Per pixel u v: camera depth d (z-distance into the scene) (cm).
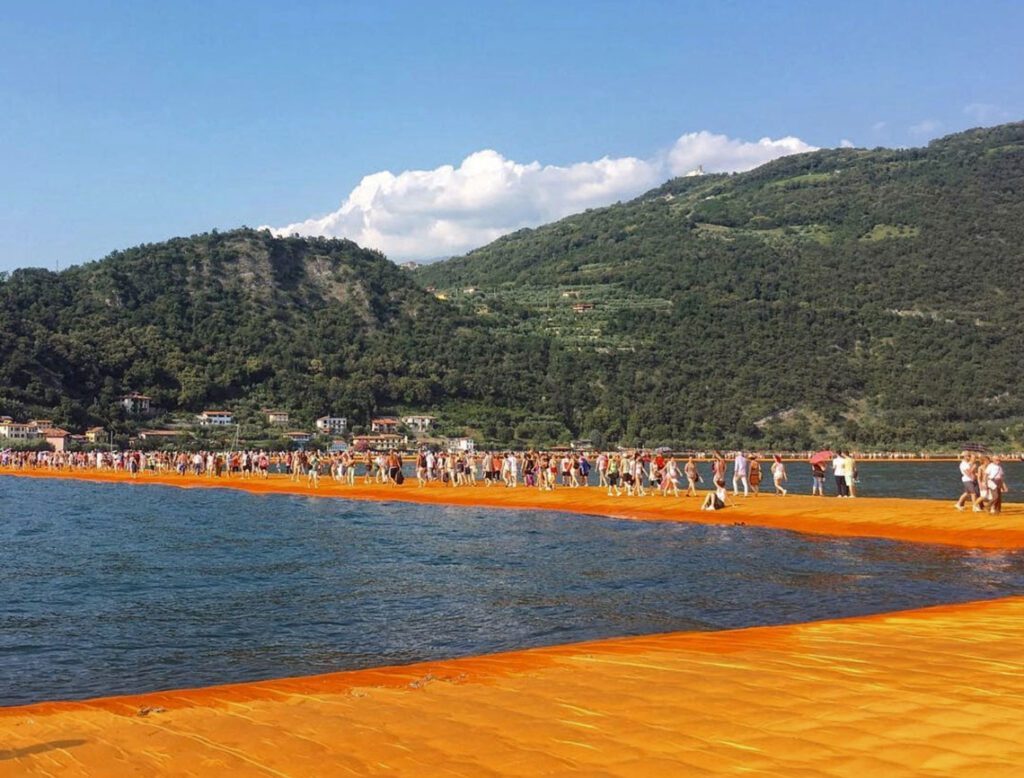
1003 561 2294
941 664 1020
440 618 1684
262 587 2067
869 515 3222
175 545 2908
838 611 1683
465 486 5522
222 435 13788
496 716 848
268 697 1010
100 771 729
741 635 1308
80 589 2064
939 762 652
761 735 741
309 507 4538
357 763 718
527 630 1566
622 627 1571
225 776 702
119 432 13325
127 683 1273
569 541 2870
